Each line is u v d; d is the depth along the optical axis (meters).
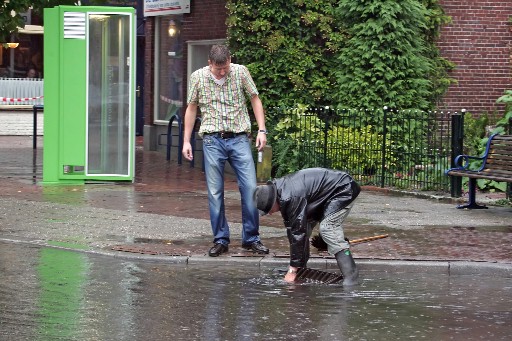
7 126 32.84
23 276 9.87
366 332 7.73
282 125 19.30
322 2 20.41
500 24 21.47
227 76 11.07
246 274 10.19
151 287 9.44
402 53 20.02
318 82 20.41
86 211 14.21
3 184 17.67
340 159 18.53
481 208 14.87
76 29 17.98
